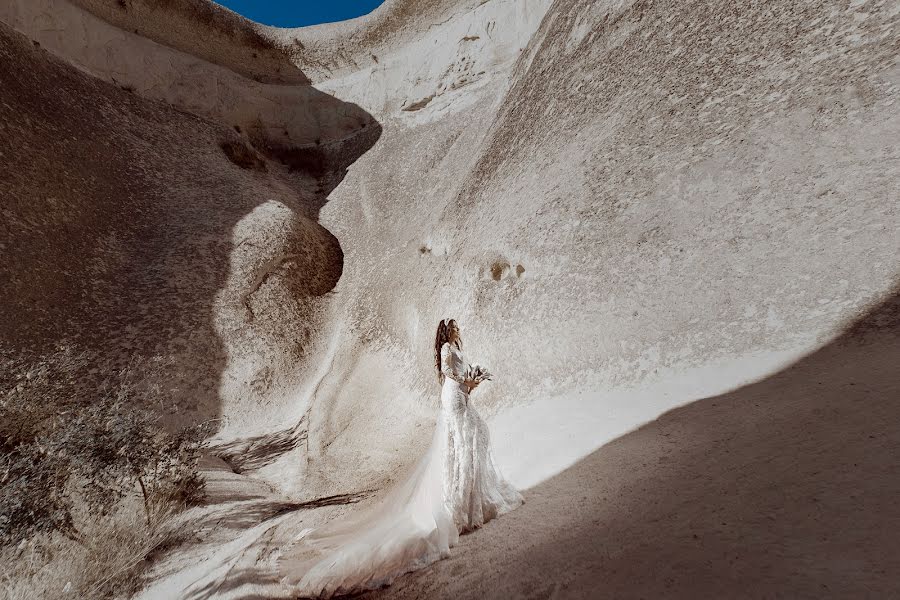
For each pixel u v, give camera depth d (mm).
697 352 5215
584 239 7270
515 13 21062
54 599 4227
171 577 4254
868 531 1806
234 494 6789
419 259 12500
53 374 8523
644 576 2049
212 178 18703
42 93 15914
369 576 3141
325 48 25219
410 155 20438
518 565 2619
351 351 12430
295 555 3941
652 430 4129
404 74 23562
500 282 8398
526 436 5484
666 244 6230
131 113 19328
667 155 7070
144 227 15148
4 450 6242
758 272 5246
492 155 12688
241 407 12031
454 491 3387
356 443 9000
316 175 23422
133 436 5832
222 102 23391
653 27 9625
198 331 12820
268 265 15305
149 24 22391
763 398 3844
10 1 18266
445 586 2717
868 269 4484
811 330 4488
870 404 2914
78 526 5016
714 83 7281
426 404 9141
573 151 9125
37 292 11500
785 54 6555
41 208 12906
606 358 6059
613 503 3002
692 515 2455
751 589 1710
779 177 5621
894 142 4883
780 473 2539
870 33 5699
